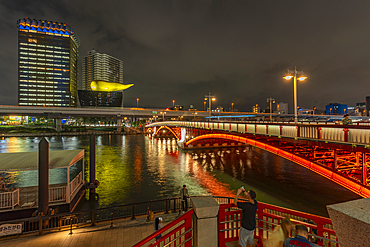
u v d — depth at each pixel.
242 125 24.38
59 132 117.94
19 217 13.02
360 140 10.66
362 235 1.34
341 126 11.87
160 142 83.69
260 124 20.84
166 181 28.03
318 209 18.34
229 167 36.78
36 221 12.20
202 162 41.50
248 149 60.25
